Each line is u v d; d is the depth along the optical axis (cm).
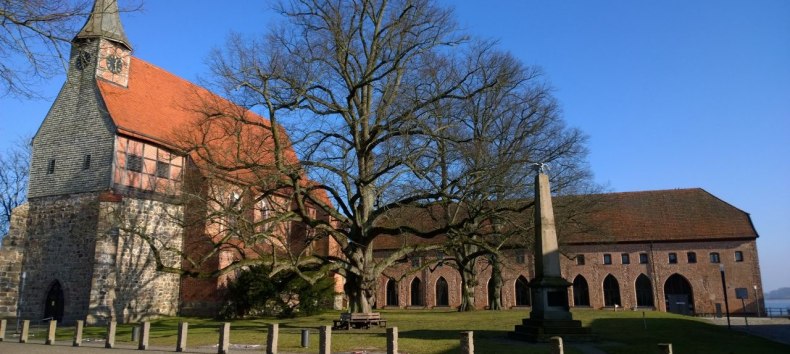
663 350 1213
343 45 2489
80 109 3441
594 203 3781
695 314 5606
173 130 3588
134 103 3566
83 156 3369
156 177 3516
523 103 3325
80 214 3297
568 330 1911
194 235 3578
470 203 2762
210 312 3494
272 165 2416
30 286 3338
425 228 3794
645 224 6009
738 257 5631
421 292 6444
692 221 5900
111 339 1903
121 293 3244
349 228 2727
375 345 1792
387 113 2562
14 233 3397
